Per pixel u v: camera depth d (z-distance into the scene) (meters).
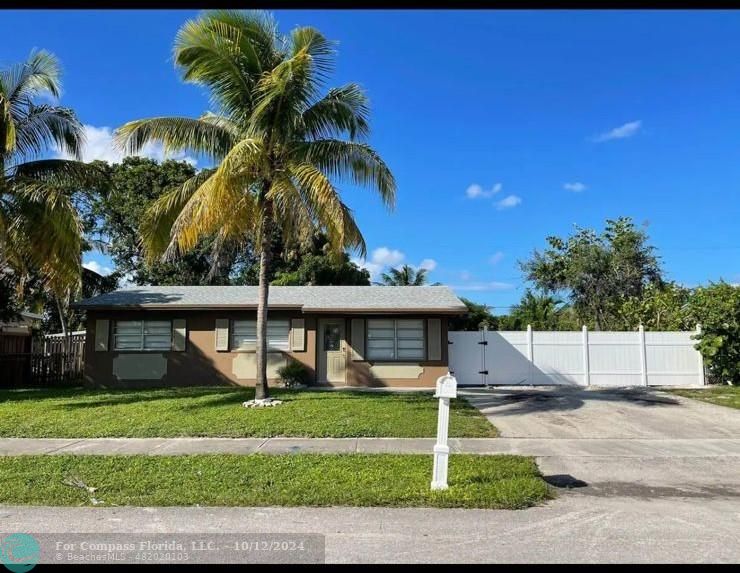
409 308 19.31
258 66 13.64
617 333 20.14
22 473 7.88
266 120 13.59
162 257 15.34
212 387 18.70
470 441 10.34
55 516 6.16
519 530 5.70
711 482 7.70
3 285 21.52
